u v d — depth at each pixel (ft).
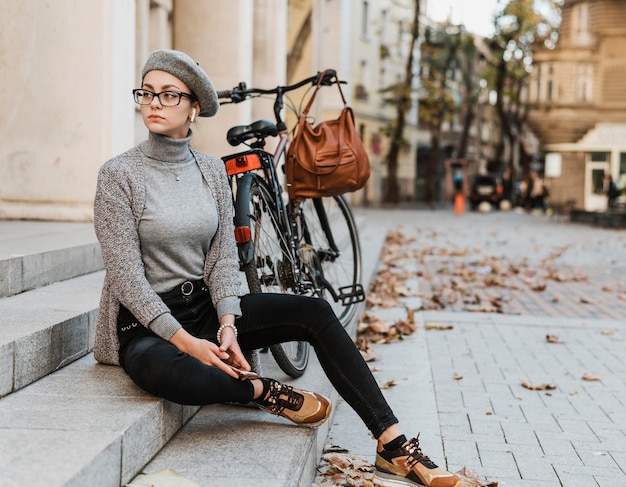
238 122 31.60
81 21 21.63
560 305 27.66
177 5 31.42
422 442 13.32
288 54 52.13
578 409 15.35
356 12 121.90
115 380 10.12
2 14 21.76
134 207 9.91
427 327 22.65
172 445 9.90
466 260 41.55
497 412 15.06
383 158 138.00
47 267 14.40
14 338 9.51
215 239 10.62
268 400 10.61
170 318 9.62
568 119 95.45
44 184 21.93
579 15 91.56
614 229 74.79
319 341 10.43
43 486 6.76
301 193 14.78
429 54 127.75
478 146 192.34
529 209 119.34
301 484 9.49
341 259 17.85
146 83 10.00
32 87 21.85
